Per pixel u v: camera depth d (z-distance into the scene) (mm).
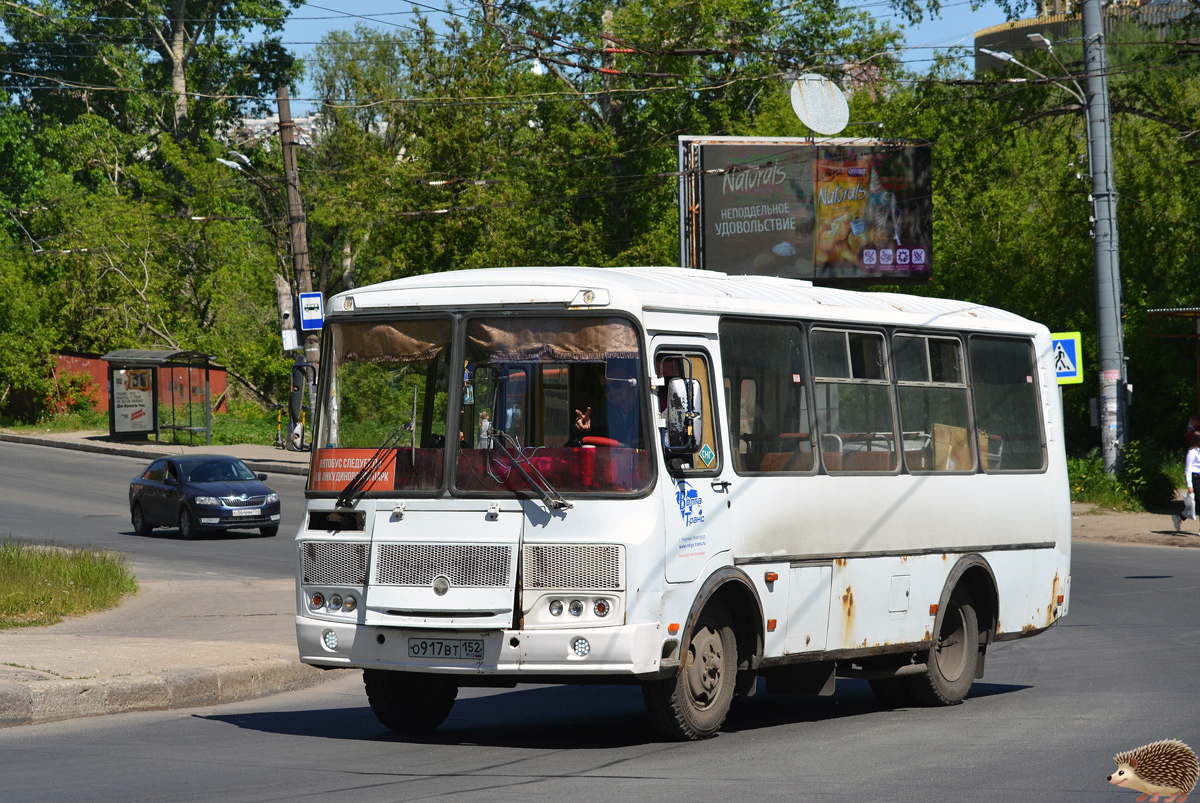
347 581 8758
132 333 55188
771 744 8797
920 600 10688
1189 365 33438
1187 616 16016
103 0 65125
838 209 36938
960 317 11664
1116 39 38344
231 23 65125
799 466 9711
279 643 13406
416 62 47406
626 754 8375
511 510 8414
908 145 37000
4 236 59156
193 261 57125
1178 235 34094
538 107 47031
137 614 15664
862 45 43031
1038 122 37000
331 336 9148
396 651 8523
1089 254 35469
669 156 46812
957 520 11141
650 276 9320
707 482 8844
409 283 9039
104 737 9234
